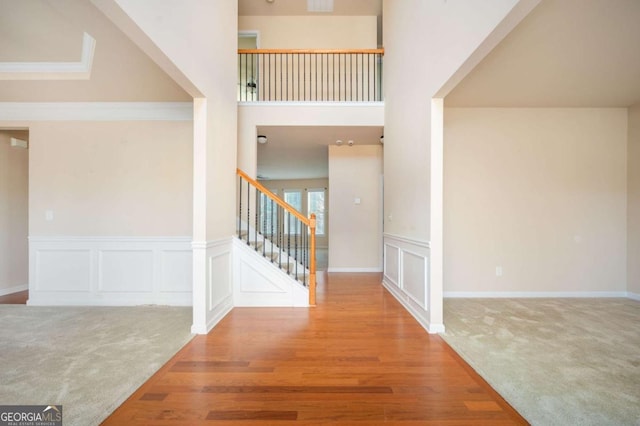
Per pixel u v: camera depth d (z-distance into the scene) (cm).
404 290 355
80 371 200
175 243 362
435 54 262
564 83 309
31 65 296
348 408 163
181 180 363
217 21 301
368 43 574
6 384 184
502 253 393
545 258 392
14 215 423
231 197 346
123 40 258
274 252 436
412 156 327
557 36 218
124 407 163
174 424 150
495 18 171
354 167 596
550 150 392
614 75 287
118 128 362
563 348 235
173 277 362
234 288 351
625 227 391
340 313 326
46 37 264
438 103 274
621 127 391
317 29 574
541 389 180
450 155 393
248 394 176
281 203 366
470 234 392
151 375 195
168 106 360
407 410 162
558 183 393
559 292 391
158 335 263
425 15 285
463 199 393
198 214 271
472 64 214
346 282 486
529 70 275
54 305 356
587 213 392
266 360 217
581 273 392
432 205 275
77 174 361
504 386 183
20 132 427
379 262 594
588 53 244
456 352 230
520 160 393
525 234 393
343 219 596
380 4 546
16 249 424
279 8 554
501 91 331
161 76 308
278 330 276
